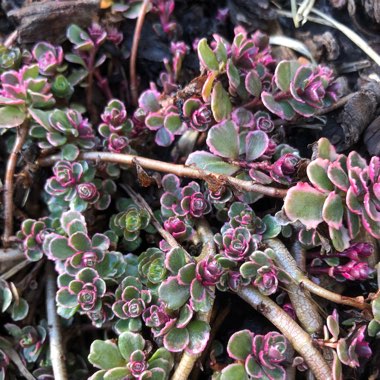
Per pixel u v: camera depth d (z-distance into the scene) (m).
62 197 0.30
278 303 0.28
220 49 0.29
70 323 0.30
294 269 0.27
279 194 0.27
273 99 0.29
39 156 0.31
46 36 0.33
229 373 0.25
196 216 0.28
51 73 0.32
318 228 0.27
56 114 0.30
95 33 0.33
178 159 0.32
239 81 0.29
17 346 0.30
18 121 0.29
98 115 0.34
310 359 0.26
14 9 0.34
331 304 0.28
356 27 0.33
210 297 0.26
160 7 0.33
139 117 0.31
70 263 0.28
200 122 0.29
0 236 0.32
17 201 0.32
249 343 0.25
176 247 0.26
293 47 0.34
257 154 0.28
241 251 0.26
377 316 0.25
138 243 0.30
